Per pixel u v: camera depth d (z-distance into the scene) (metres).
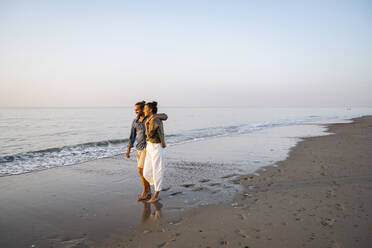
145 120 4.27
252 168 6.63
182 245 2.72
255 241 2.75
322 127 20.89
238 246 2.65
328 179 5.26
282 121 33.56
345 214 3.42
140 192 4.88
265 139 13.11
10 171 6.77
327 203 3.87
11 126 26.61
